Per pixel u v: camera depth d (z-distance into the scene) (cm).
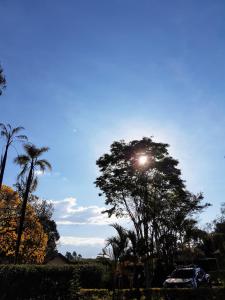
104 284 2408
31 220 4209
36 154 3112
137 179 3428
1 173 2878
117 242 2008
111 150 3488
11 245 3994
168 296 1712
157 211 3506
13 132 3011
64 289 1797
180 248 3716
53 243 6975
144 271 2814
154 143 3447
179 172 3516
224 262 1719
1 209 3938
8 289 1535
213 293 1598
